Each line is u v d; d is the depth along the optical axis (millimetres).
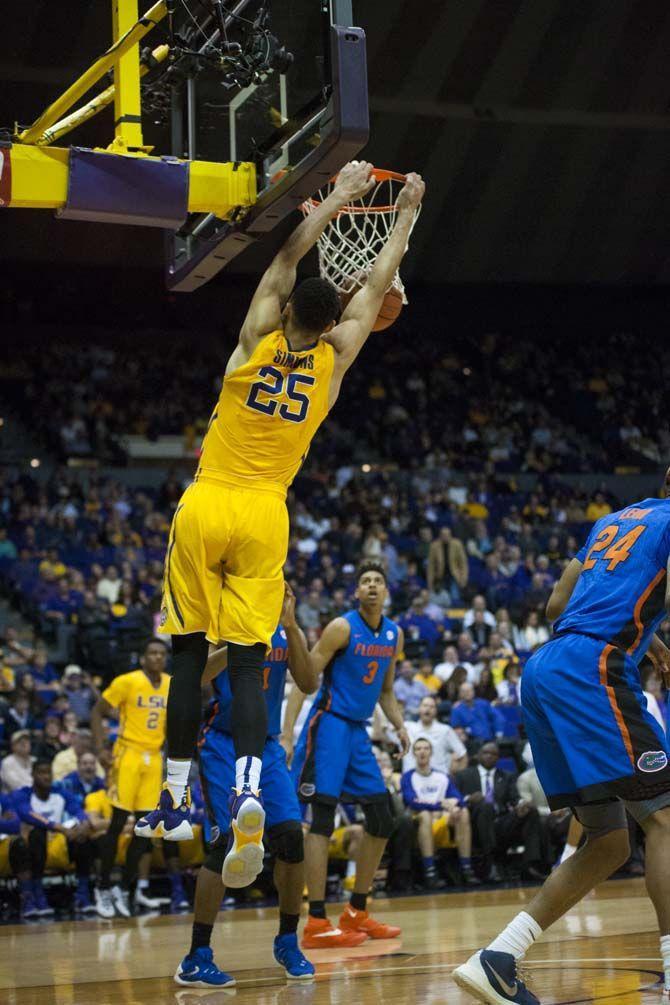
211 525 3678
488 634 15203
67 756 10086
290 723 6613
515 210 22094
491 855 10117
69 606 15086
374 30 17203
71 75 16359
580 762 3525
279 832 5078
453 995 4176
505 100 19047
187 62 4496
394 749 10055
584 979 4371
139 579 15500
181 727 3639
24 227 20531
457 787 10305
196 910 4938
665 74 19094
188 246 4828
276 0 4141
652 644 4027
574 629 3689
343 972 5086
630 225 23031
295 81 3961
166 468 20891
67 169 4031
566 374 24891
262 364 3723
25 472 19469
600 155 21156
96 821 9461
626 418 24078
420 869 9953
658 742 3520
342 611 14422
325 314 3730
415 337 24469
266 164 4160
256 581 3713
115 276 22344
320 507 19203
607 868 3600
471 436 23016
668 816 3475
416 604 15359
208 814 5125
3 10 15227
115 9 4484
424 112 19000
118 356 22625
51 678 12961
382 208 4969
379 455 22203
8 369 21719
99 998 4566
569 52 18359
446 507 19594
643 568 3684
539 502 20781
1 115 16969
